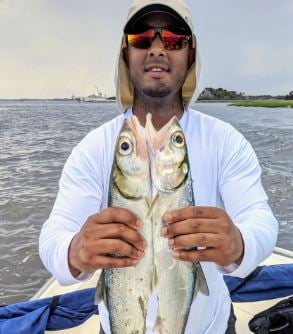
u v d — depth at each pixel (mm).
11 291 4953
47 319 2861
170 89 1873
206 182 1959
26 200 8547
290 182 9852
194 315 1905
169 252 1400
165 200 1368
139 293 1434
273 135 20828
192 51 2055
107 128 2039
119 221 1340
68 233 1671
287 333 2633
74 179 1947
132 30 1871
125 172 1362
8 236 6551
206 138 1992
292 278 3160
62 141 19328
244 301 3180
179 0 1903
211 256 1381
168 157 1367
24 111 64688
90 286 3451
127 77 2139
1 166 12750
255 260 1563
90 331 3027
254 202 1869
